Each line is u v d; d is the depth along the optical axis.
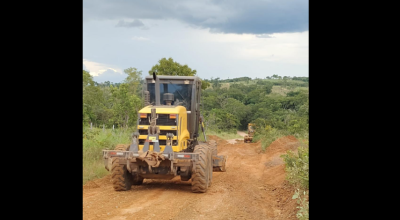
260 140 33.72
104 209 8.47
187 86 12.23
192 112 12.17
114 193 10.36
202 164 10.41
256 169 16.64
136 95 31.16
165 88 12.21
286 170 11.84
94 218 7.69
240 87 107.88
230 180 13.07
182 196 10.16
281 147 23.97
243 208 8.88
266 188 11.77
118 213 8.15
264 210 8.82
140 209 8.54
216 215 8.15
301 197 8.86
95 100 33.94
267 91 107.00
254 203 9.52
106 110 34.62
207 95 83.88
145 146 10.36
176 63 31.47
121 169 10.48
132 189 11.02
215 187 11.51
